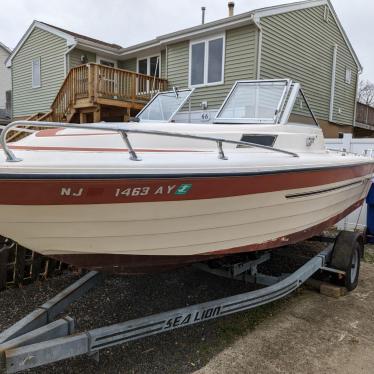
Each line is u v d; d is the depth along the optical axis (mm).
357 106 18188
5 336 2273
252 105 3943
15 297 3760
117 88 11555
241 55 11258
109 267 2588
